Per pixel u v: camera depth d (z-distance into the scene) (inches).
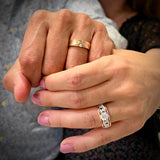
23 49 6.6
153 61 7.3
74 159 11.3
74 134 11.2
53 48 6.7
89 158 10.9
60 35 6.7
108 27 9.4
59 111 7.0
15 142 11.4
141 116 6.9
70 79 6.3
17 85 6.7
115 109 6.7
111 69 6.4
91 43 7.2
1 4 10.4
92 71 6.3
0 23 10.6
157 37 11.3
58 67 6.9
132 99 6.6
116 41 8.9
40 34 6.6
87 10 10.1
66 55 6.9
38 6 10.6
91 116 6.8
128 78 6.5
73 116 6.8
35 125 11.1
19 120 10.9
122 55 7.3
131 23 13.8
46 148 11.7
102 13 10.5
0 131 11.2
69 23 6.8
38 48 6.6
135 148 10.8
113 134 7.0
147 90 6.8
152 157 12.2
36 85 7.2
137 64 6.9
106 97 6.6
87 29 7.0
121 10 15.4
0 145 11.4
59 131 11.5
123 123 7.0
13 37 10.6
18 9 10.6
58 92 6.8
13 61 10.6
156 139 11.3
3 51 10.6
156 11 15.9
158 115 9.7
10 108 10.8
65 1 10.6
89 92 6.5
